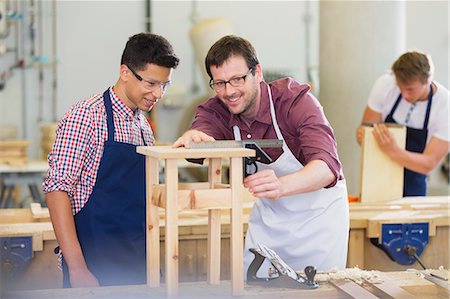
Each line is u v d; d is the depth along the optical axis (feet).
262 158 7.43
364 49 16.21
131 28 27.94
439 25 29.63
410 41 29.48
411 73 12.35
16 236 9.61
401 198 12.87
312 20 29.45
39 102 27.22
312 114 8.27
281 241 9.09
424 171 12.78
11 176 22.09
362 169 12.60
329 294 6.99
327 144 8.03
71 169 8.39
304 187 7.57
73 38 27.40
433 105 12.93
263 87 8.51
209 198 6.69
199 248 10.51
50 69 27.25
